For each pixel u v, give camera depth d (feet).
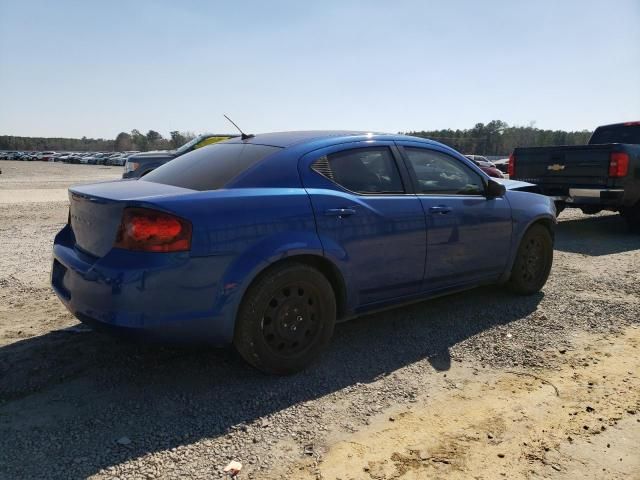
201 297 9.66
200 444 8.66
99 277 9.47
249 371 11.33
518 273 16.38
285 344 10.98
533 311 15.57
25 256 21.95
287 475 7.94
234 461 8.23
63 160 236.43
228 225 9.90
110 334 9.71
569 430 9.19
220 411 9.70
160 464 8.12
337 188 11.82
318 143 12.11
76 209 10.94
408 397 10.38
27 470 7.88
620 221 35.42
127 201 9.43
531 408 9.95
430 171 13.94
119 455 8.30
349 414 9.70
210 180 11.02
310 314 11.27
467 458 8.39
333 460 8.32
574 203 28.84
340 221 11.50
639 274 19.92
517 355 12.44
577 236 29.22
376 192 12.53
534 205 16.52
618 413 9.75
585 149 28.14
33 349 12.12
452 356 12.37
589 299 16.71
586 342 13.21
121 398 10.09
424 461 8.31
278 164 11.25
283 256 10.44
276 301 10.71
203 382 10.82
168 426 9.16
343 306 11.94
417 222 12.97
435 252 13.50
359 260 11.85
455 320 14.80
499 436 9.02
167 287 9.35
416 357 12.30
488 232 14.88
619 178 26.76
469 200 14.48
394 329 14.10
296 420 9.46
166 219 9.32
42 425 9.10
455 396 10.43
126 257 9.37
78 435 8.82
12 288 17.12
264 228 10.34
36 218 34.22
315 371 11.44
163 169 13.24
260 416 9.55
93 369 11.26
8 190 61.98
